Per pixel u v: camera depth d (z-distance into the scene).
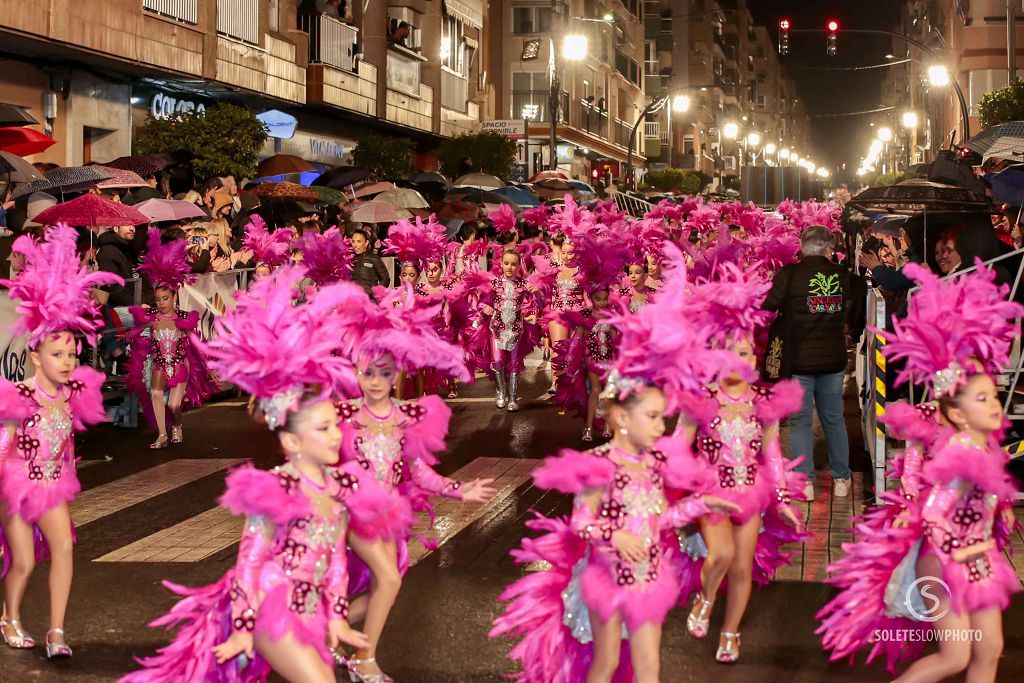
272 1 30.33
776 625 6.88
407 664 6.29
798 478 6.44
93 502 10.28
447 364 5.77
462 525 9.35
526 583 5.29
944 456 5.04
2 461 6.32
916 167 25.86
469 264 15.96
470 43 48.56
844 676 6.07
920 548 5.24
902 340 5.27
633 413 4.95
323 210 20.92
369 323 5.69
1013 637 6.58
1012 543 8.49
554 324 15.55
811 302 9.90
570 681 5.21
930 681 5.18
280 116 28.95
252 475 4.48
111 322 13.97
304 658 4.56
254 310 4.59
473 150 37.28
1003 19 50.72
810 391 10.03
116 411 14.21
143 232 15.39
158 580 7.95
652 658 4.97
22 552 6.45
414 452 5.84
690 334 4.96
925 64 42.19
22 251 6.55
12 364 12.30
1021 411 9.91
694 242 23.62
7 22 19.22
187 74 25.05
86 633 6.89
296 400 4.57
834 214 27.28
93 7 21.55
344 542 4.81
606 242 13.02
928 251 13.85
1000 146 16.06
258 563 4.57
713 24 114.50
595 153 68.19
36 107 22.17
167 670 4.88
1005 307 5.19
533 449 12.60
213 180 19.56
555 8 52.66
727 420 6.16
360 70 35.22
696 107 100.62
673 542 5.63
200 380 13.37
